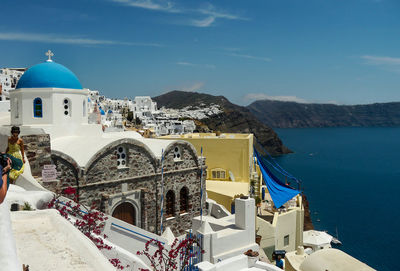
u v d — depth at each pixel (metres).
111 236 16.38
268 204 41.94
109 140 23.47
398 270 40.81
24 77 26.89
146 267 12.91
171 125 150.12
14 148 11.62
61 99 26.67
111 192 23.06
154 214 25.83
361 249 47.72
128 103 179.38
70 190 14.60
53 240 6.77
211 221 20.92
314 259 19.78
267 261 24.44
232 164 39.44
